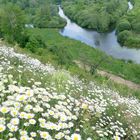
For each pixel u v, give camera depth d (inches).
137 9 4003.4
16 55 441.4
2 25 2046.0
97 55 2308.1
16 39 1876.2
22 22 2132.1
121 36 2925.7
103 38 3095.5
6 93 164.7
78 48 2481.5
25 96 148.3
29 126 134.6
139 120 280.4
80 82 407.5
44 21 3646.7
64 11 4362.7
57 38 2864.2
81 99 238.8
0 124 120.2
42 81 256.7
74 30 3425.2
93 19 3457.2
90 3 4264.3
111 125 219.6
